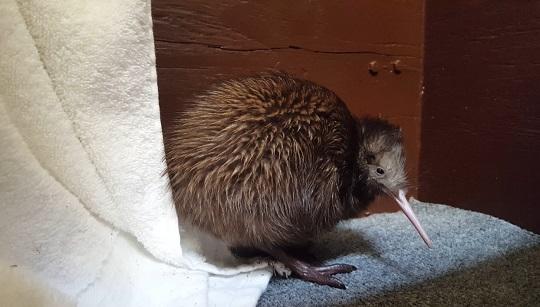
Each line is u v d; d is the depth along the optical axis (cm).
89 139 23
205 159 26
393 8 39
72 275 22
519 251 31
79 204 23
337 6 37
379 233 36
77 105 22
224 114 27
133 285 24
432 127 41
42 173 21
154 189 25
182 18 32
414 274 29
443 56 39
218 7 33
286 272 29
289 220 27
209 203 26
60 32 22
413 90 41
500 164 36
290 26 35
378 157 32
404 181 32
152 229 25
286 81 29
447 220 37
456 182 40
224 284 26
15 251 21
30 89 21
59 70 22
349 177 31
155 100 24
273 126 26
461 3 38
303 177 27
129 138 24
